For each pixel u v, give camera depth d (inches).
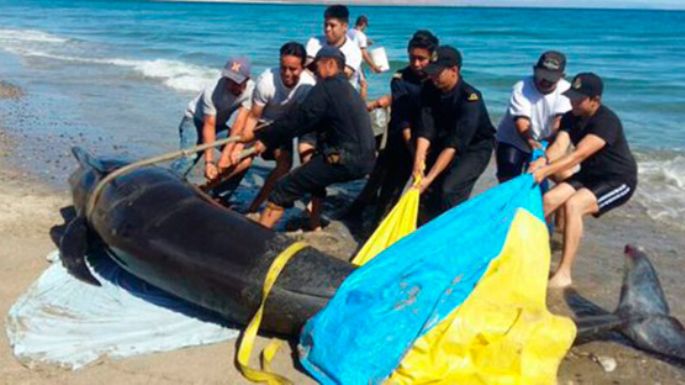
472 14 3644.2
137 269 218.8
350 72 320.2
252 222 214.7
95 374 182.5
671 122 579.5
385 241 231.3
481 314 177.8
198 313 212.5
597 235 301.6
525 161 282.0
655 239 297.3
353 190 352.2
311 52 321.1
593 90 227.1
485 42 1598.2
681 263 271.4
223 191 303.9
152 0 5191.9
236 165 282.2
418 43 270.1
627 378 190.4
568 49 1451.8
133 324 205.8
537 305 188.9
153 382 179.6
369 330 177.8
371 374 172.7
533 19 3029.0
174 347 194.9
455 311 178.9
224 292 198.8
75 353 190.9
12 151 397.7
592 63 1194.6
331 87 251.1
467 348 174.1
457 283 187.9
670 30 2229.3
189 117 303.7
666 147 474.0
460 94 251.4
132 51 1107.9
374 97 668.1
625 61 1232.2
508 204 207.2
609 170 238.5
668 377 191.0
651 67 1115.9
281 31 1724.9
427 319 178.4
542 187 276.5
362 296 184.2
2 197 313.1
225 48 1211.2
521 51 1354.6
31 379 179.8
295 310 190.9
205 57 1045.8
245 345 188.2
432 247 198.5
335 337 179.6
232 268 198.8
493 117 593.0
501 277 192.9
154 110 538.0
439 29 2069.4
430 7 5664.4
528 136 267.1
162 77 732.0
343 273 194.9
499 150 285.7
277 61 1013.2
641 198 352.5
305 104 252.8
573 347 205.2
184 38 1438.2
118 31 1616.6
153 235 214.2
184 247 207.6
